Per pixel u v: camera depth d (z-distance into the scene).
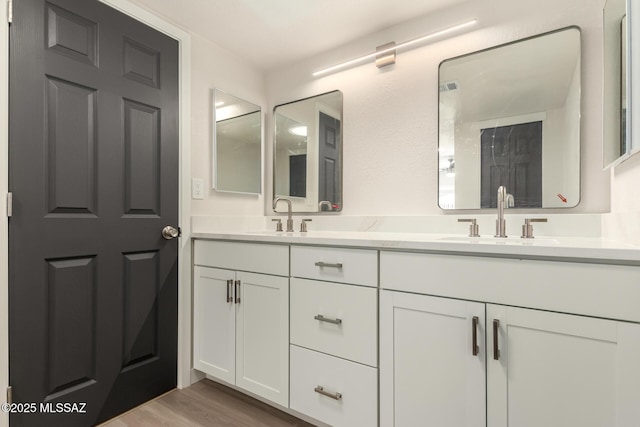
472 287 1.08
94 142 1.48
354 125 2.05
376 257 1.27
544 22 1.54
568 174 1.47
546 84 1.52
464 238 1.51
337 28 1.93
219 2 1.69
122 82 1.59
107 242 1.53
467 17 1.71
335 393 1.36
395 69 1.92
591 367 0.91
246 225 2.24
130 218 1.62
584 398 0.92
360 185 2.02
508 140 1.60
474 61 1.69
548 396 0.97
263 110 2.42
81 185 1.43
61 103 1.37
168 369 1.78
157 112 1.74
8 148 1.23
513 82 1.59
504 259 1.03
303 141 2.26
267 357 1.57
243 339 1.66
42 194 1.32
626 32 1.05
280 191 2.36
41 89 1.31
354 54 2.07
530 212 1.55
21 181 1.26
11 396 1.23
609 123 1.27
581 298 0.93
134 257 1.64
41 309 1.32
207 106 2.04
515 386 1.01
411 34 1.86
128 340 1.61
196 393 1.78
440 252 1.14
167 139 1.79
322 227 2.10
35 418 1.29
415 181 1.84
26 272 1.28
